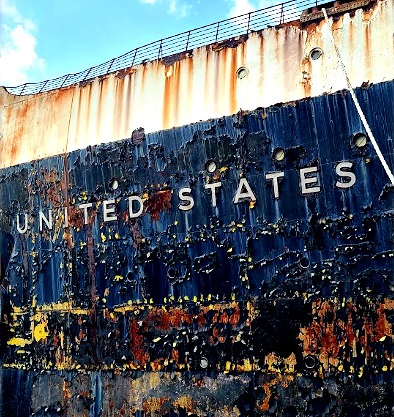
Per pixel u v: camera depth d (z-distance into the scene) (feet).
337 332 27.68
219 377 30.60
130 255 34.35
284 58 30.91
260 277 29.84
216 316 30.91
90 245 36.11
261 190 30.12
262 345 29.53
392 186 26.86
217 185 31.45
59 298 37.45
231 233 30.86
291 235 29.14
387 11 28.58
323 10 29.86
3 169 41.37
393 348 26.35
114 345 34.53
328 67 29.43
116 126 35.94
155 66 35.32
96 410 34.86
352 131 27.99
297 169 29.22
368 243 27.25
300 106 29.37
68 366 36.50
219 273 31.04
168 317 32.50
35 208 39.29
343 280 27.68
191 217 32.22
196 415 31.12
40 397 37.55
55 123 39.42
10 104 42.80
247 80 31.65
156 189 33.58
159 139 33.71
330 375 27.73
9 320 39.81
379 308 26.76
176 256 32.50
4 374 39.52
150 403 32.76
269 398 29.17
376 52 28.43
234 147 31.07
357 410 27.04
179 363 31.94
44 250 38.58
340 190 28.07
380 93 27.58
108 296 35.06
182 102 33.55
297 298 28.76
